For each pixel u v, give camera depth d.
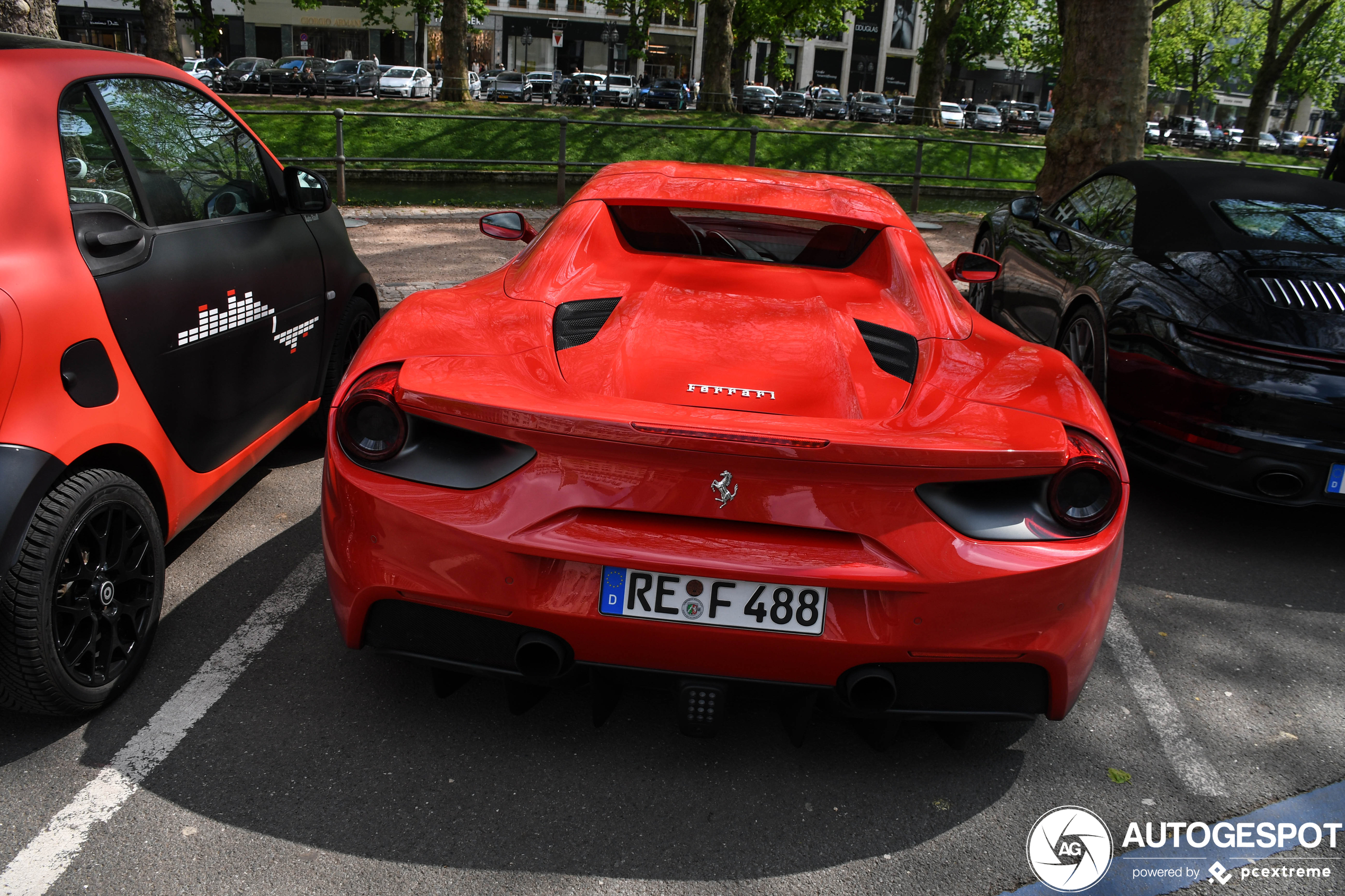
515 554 1.86
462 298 2.46
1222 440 3.46
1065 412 2.01
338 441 2.00
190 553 3.08
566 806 2.05
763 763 2.23
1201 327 3.58
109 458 2.26
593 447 1.81
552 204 11.56
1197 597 3.25
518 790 2.08
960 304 2.73
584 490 1.83
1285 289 3.64
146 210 2.53
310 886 1.79
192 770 2.08
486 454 1.90
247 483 3.65
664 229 2.96
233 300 2.86
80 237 2.18
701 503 1.81
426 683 2.46
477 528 1.86
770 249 2.97
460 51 29.67
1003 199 19.16
